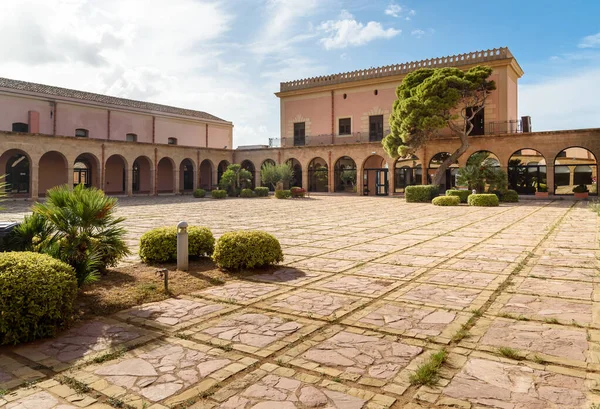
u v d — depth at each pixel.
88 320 4.77
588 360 3.63
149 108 39.25
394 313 4.93
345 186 37.94
